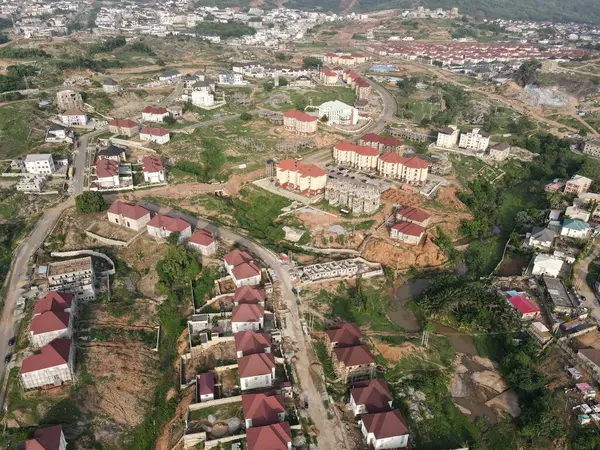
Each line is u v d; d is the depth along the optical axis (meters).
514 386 135.62
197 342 143.00
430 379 136.38
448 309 157.38
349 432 118.69
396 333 154.38
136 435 120.38
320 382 132.00
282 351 140.00
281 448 107.94
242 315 144.25
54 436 107.50
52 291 147.12
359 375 135.12
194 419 119.88
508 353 143.50
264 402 118.38
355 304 161.25
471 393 134.88
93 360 132.75
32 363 120.81
